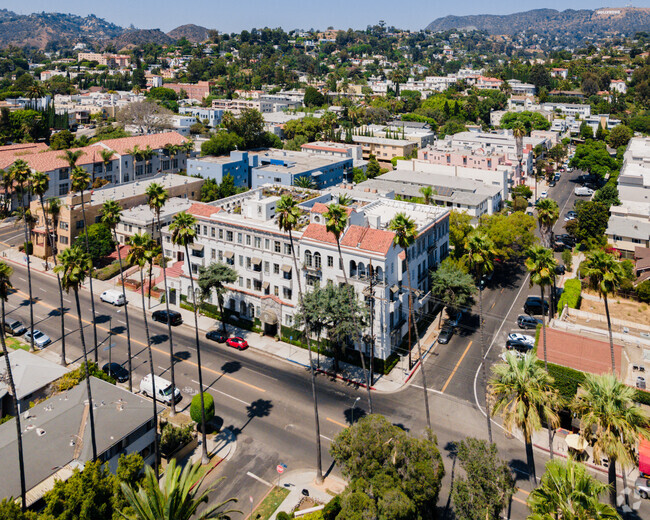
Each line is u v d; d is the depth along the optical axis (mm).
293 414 61469
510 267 109188
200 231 85688
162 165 156625
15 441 48188
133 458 42375
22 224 124875
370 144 198375
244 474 51812
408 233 57781
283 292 78250
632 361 63281
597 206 114438
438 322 85500
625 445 40656
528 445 43938
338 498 44125
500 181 142125
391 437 41531
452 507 46938
